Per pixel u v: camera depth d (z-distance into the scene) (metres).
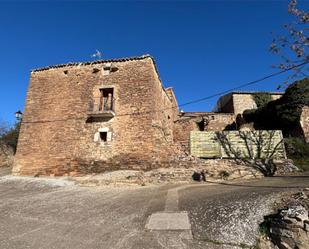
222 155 12.12
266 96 20.47
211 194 7.57
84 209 6.96
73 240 4.93
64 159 12.47
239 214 5.61
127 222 5.81
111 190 9.34
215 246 4.50
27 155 12.98
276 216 5.12
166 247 4.51
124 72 13.64
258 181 9.32
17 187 10.28
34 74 14.73
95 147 12.41
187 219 5.70
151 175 10.68
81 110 13.28
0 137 21.12
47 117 13.55
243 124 17.38
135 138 12.19
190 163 11.24
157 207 6.74
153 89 13.08
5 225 5.84
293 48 7.91
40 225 5.81
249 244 4.55
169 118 17.09
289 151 12.24
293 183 8.02
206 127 18.11
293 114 14.10
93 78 13.89
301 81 14.33
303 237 4.42
